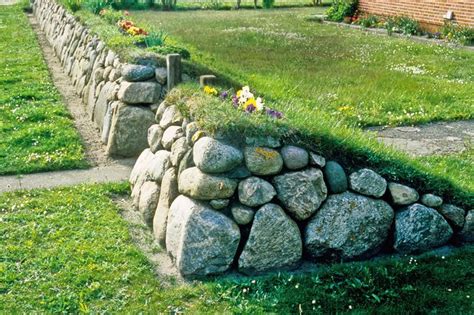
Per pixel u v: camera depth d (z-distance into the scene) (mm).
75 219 5547
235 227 4535
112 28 10477
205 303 4215
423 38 17484
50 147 7660
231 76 9188
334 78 11344
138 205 5816
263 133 4672
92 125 8922
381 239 4832
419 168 5145
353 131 5648
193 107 5219
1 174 6855
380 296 4266
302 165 4660
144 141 7449
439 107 9523
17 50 15281
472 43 16266
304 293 4293
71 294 4316
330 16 22406
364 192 4777
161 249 5051
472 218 4965
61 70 13172
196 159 4680
